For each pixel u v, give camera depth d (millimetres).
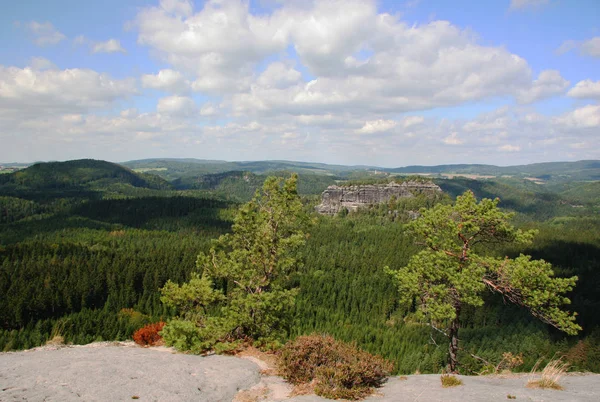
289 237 28453
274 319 25125
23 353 20453
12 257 128125
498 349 71000
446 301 24953
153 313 93000
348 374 15750
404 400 14094
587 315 89188
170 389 14875
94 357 19172
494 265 24781
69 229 193750
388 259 135625
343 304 106562
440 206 26922
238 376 17594
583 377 17484
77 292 97438
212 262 29328
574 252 154500
